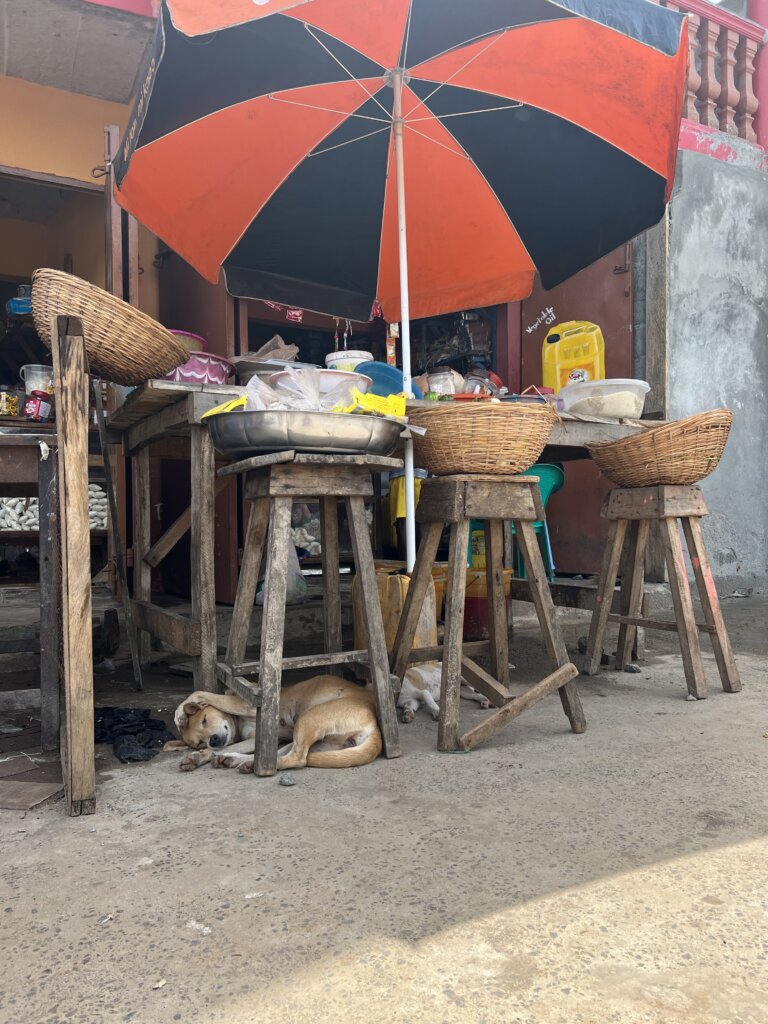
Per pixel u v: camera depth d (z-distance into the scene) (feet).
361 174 14.28
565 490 21.33
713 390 21.76
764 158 23.30
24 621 16.19
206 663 10.32
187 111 11.54
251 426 8.37
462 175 14.34
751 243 22.53
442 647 9.53
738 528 22.63
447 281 15.94
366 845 6.38
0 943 5.00
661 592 19.45
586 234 14.11
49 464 9.32
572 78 11.96
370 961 4.73
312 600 16.88
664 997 4.37
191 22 7.55
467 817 6.94
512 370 22.15
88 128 21.88
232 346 18.37
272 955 4.82
